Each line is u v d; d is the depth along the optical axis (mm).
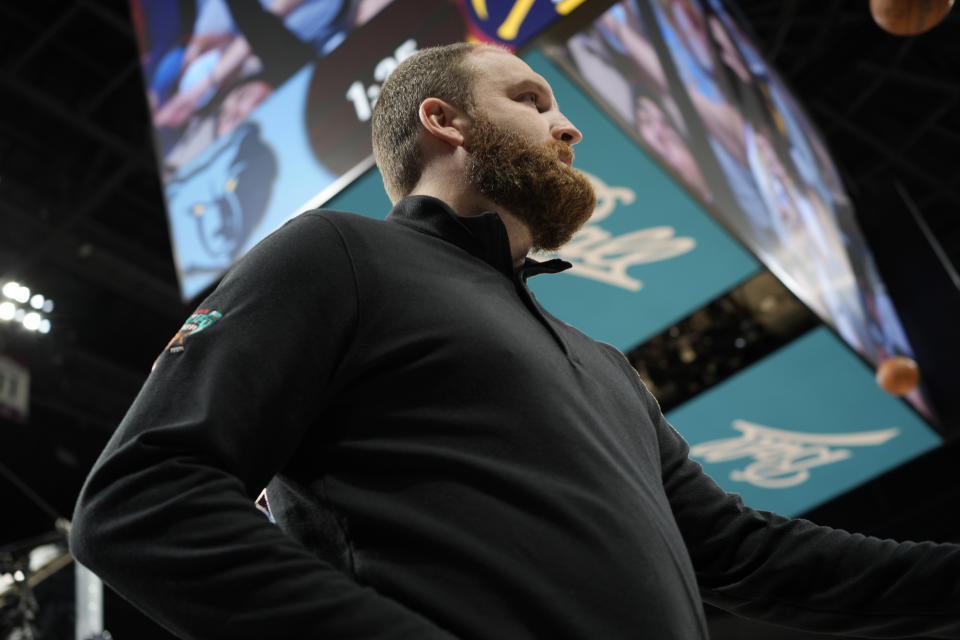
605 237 3801
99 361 8664
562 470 852
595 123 3402
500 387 885
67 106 7359
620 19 3494
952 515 7230
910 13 2545
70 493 8578
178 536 733
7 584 5020
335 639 697
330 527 845
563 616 771
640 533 843
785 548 1116
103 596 6629
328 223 961
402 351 893
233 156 3869
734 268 3891
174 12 4426
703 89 3994
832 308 4430
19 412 7547
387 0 3676
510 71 1241
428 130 1206
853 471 5238
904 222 6047
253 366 824
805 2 7219
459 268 1002
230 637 710
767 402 4781
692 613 854
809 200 4887
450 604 771
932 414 5062
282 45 3922
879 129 8008
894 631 1085
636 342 4230
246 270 900
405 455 844
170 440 771
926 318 5594
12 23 7090
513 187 1147
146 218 8273
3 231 7746
